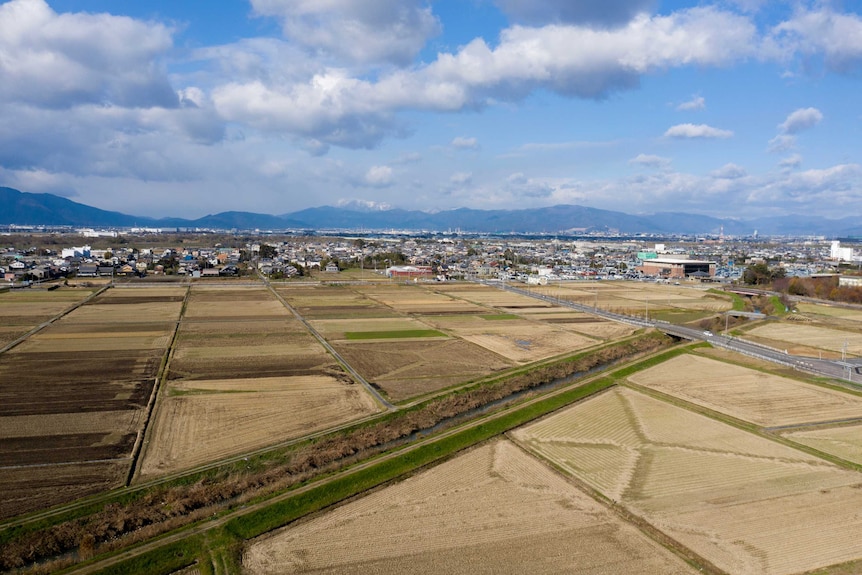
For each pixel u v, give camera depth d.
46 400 64.88
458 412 67.25
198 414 61.44
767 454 54.19
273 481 46.41
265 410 63.34
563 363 90.56
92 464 48.28
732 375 83.38
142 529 39.00
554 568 35.66
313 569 35.22
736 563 36.50
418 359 90.06
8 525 38.34
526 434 58.75
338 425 59.31
